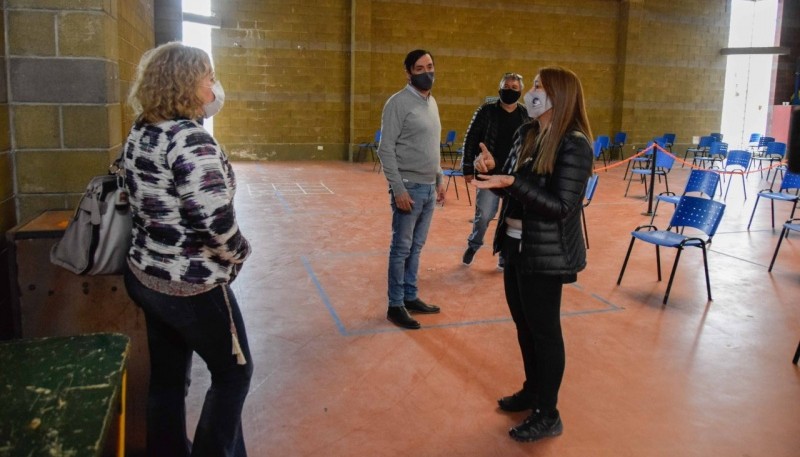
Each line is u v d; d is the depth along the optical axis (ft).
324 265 16.31
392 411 8.59
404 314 11.87
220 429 6.00
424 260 16.99
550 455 7.57
